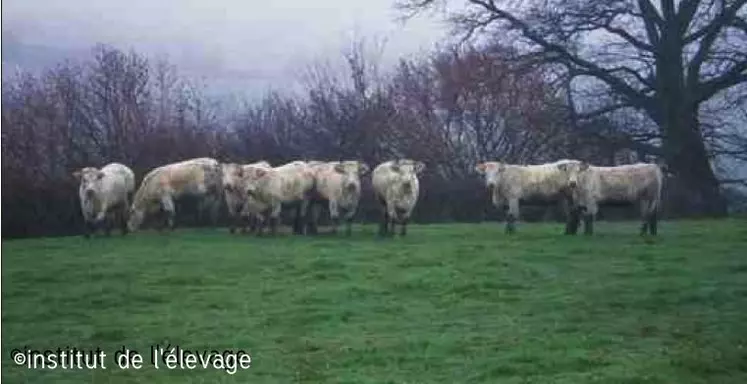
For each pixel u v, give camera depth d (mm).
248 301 17562
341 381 12719
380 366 13398
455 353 13922
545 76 43250
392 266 20750
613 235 26938
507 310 16594
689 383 12375
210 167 30859
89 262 21922
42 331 15773
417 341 14492
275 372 13328
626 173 26953
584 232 27484
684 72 42625
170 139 38156
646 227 27156
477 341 14500
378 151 44812
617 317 16000
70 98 36656
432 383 12570
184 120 39812
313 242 25547
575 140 42625
